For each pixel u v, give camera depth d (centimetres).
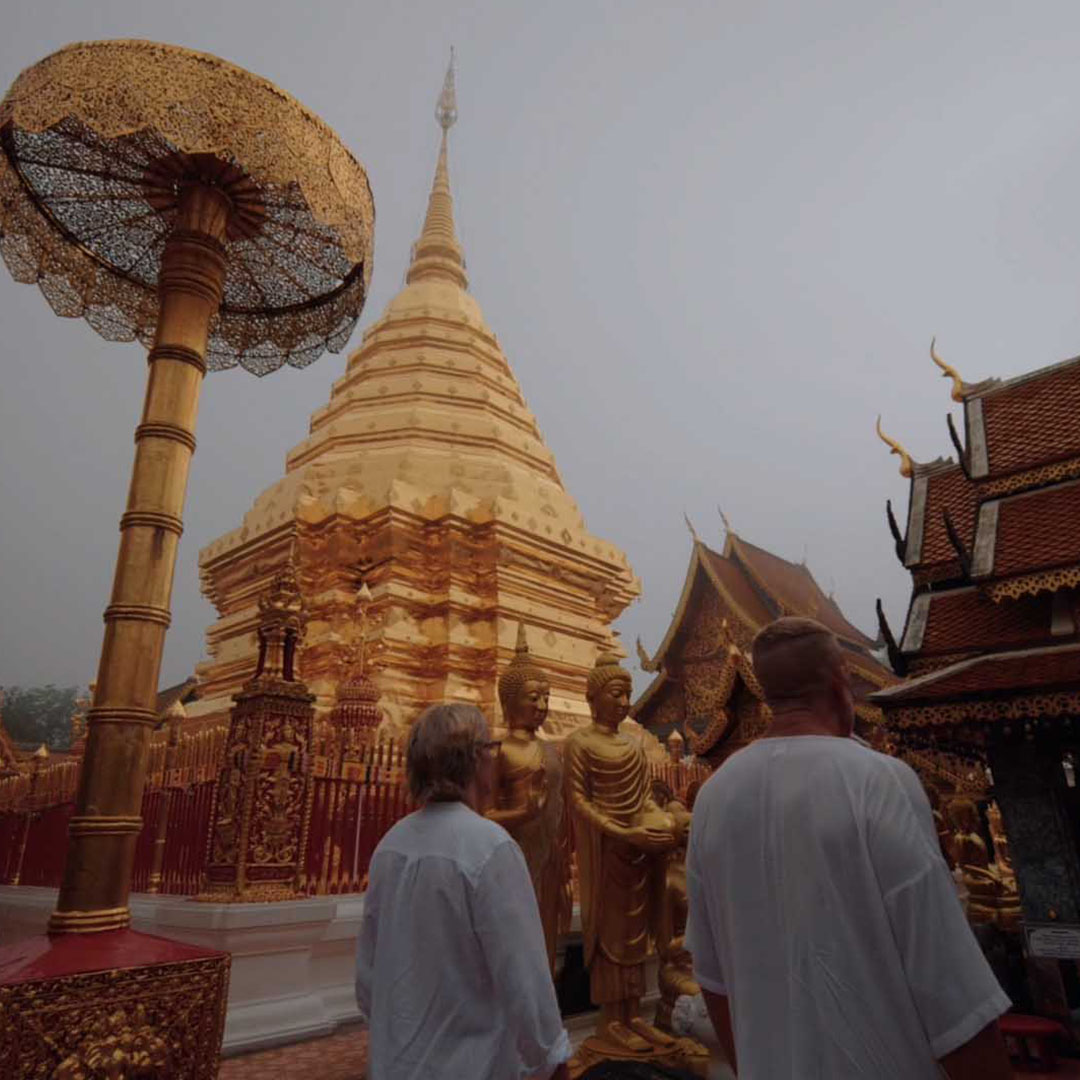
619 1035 552
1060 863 611
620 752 596
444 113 2705
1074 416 757
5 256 552
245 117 443
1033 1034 544
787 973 196
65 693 4731
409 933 254
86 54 430
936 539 840
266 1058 570
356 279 625
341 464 1539
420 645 1320
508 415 1825
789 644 243
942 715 652
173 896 733
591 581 1591
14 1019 316
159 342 456
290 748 677
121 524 426
